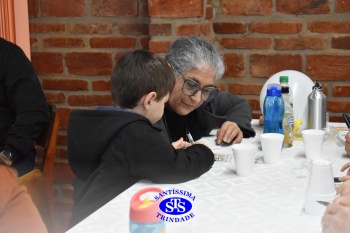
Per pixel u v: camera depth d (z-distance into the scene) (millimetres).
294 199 1295
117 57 2768
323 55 2549
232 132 1879
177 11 2475
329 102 2592
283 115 1830
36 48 2854
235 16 2607
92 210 1444
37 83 2371
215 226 1135
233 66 2662
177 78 1810
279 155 1617
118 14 2723
